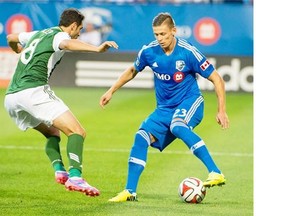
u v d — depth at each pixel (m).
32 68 17.78
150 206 17.88
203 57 18.59
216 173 18.28
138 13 45.03
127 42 45.19
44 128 18.59
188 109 18.73
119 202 18.34
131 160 18.64
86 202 18.38
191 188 18.31
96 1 46.88
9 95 18.05
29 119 18.52
